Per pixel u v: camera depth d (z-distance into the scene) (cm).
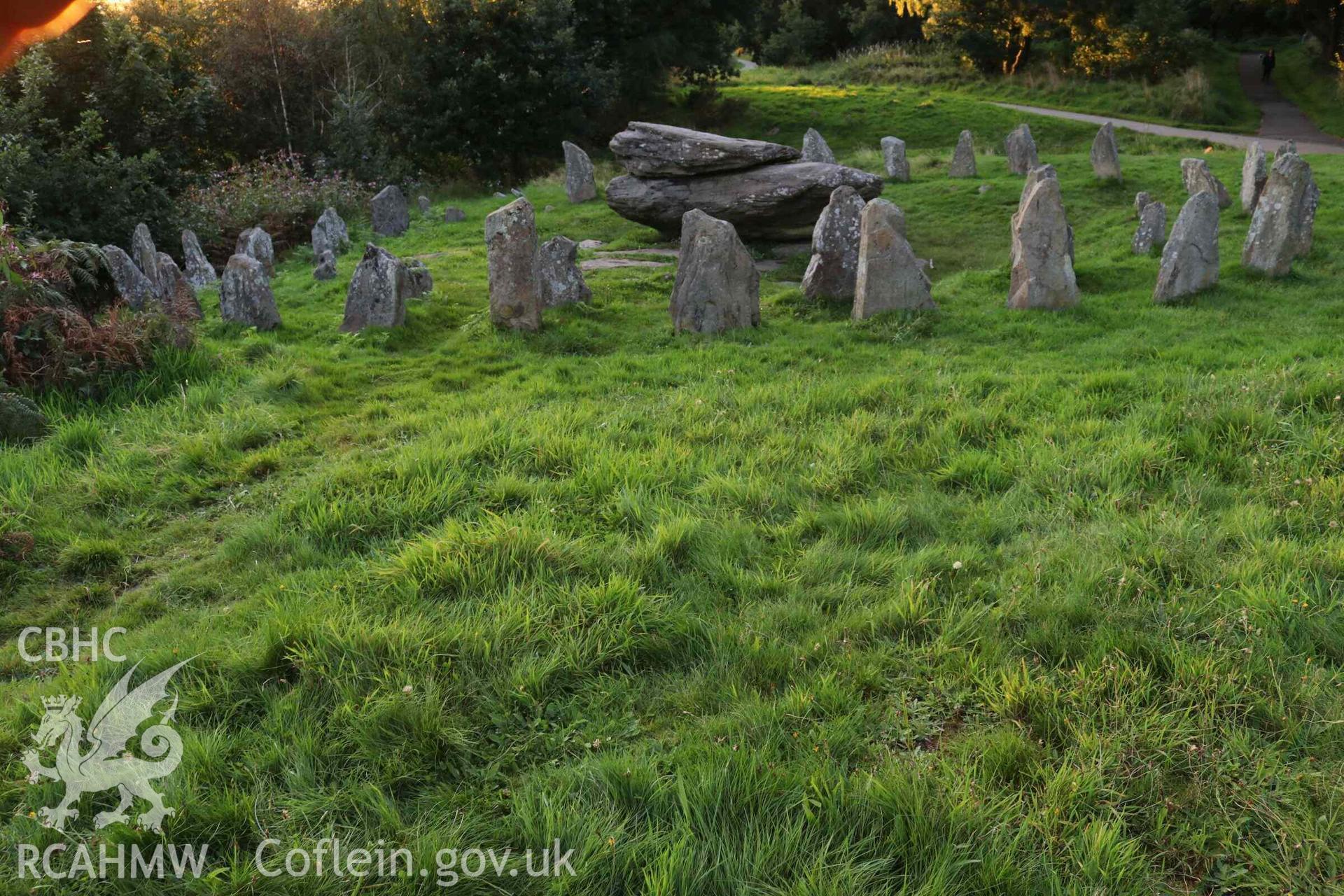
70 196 1783
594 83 3078
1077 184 2052
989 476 617
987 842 324
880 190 1631
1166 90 3875
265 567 550
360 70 2980
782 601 482
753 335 1101
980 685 403
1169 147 2995
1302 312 1133
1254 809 332
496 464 657
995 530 548
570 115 3062
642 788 352
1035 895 305
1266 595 438
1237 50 5484
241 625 482
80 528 629
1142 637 418
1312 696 377
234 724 403
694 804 342
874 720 393
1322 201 1705
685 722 400
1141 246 1534
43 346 873
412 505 589
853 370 953
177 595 543
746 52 6431
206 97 2323
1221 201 1811
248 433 781
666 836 328
